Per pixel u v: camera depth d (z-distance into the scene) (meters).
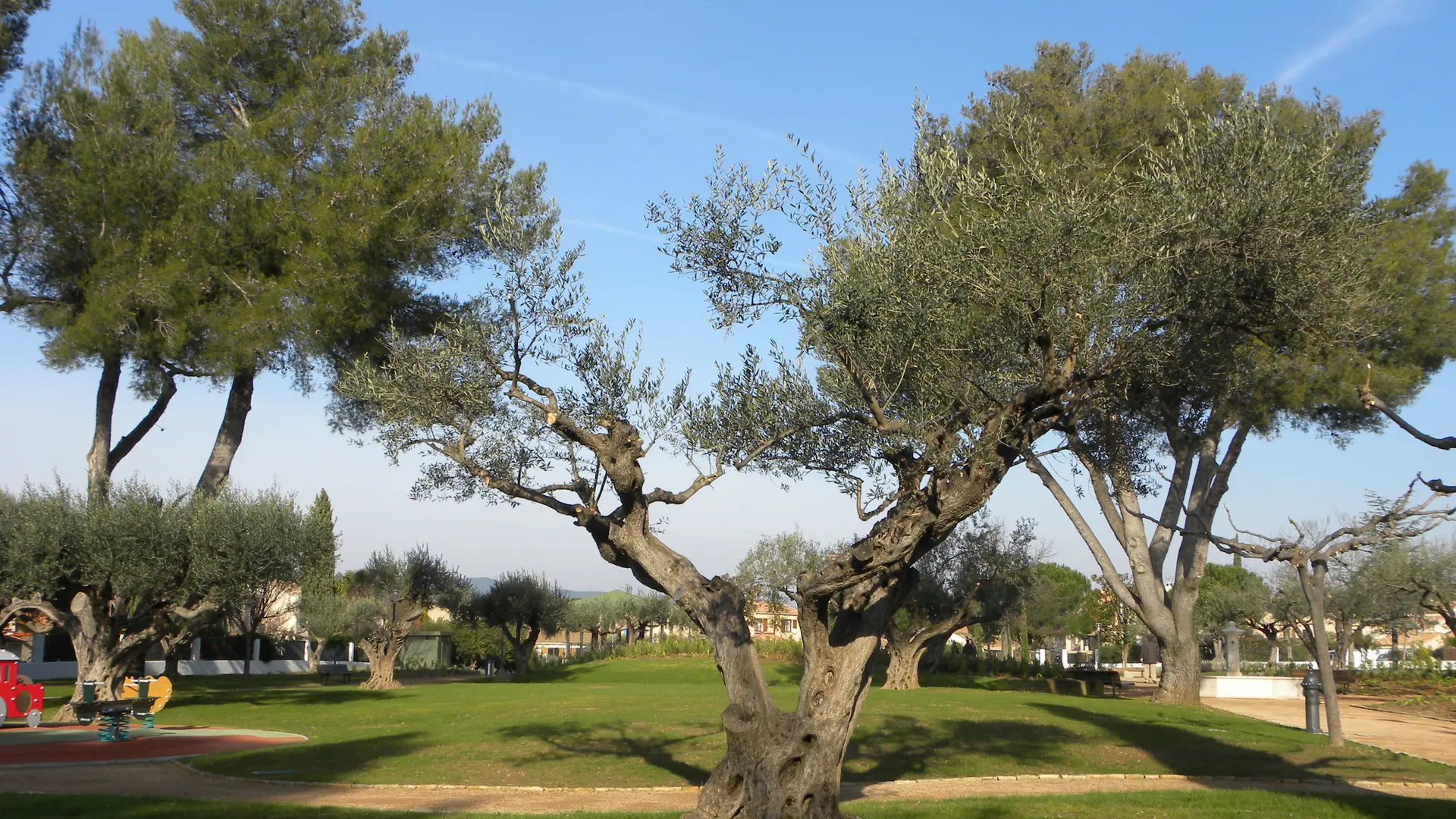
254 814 11.01
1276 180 10.41
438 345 11.99
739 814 10.27
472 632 61.44
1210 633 56.41
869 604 10.65
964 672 43.47
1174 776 14.90
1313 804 11.99
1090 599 68.44
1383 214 11.91
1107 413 13.79
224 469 27.52
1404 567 34.19
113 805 11.43
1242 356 12.52
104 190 22.72
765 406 10.78
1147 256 10.29
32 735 20.55
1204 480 26.97
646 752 16.62
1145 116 18.70
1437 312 19.92
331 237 22.77
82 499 24.69
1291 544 16.89
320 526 26.39
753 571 45.91
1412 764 16.27
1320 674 20.59
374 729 20.94
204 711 25.33
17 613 26.78
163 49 26.36
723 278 10.90
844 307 10.15
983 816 11.22
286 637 56.25
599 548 11.98
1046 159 12.95
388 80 26.73
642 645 52.16
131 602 25.94
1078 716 21.86
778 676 36.50
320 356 24.56
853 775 14.92
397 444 12.10
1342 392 19.58
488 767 15.30
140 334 23.02
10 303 23.66
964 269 10.26
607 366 11.42
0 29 23.30
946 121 12.36
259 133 24.48
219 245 23.34
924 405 10.55
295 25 26.73
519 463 12.53
